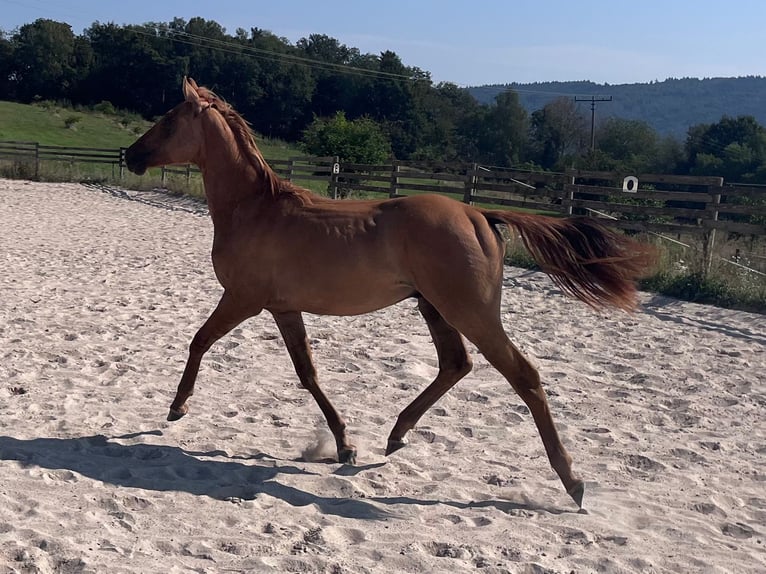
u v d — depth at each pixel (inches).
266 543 149.9
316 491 183.3
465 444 218.8
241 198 203.3
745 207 474.6
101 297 418.3
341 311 195.9
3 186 1137.4
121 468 188.2
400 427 205.9
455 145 3287.4
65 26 3491.6
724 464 206.7
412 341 335.9
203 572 137.2
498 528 162.9
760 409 254.4
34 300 402.6
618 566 145.8
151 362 293.7
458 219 183.8
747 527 167.6
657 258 187.5
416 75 3486.7
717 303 443.5
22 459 190.5
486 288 181.3
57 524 152.9
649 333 365.1
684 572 146.1
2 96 3435.0
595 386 278.8
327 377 280.4
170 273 502.3
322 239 190.5
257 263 197.6
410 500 179.0
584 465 203.9
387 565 144.0
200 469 191.5
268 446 213.5
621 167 1883.6
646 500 181.6
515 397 260.2
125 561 139.9
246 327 351.9
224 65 3331.7
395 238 185.8
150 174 1291.8
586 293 186.9
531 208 607.2
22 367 281.3
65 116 2844.5
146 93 3405.5
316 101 3358.8
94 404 242.2
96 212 892.0
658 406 256.1
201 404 246.2
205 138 207.5
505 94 3275.1
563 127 3152.1
